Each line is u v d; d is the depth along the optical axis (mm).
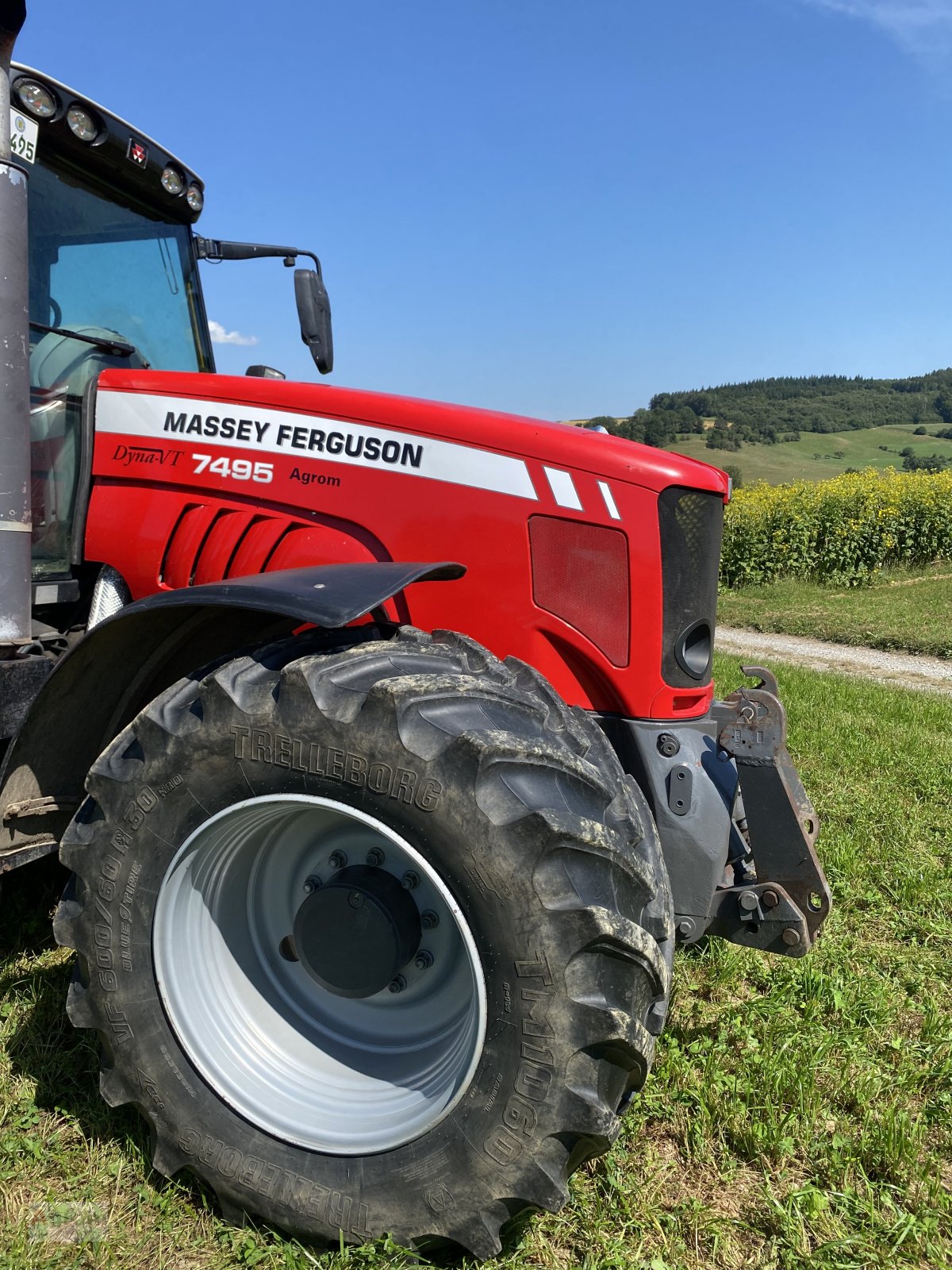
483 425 2533
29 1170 2059
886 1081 2545
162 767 1937
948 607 14875
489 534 2506
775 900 2414
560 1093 1732
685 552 2486
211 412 2730
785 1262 1937
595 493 2445
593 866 1760
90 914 2006
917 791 5125
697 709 2580
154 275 3416
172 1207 1977
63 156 3016
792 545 17922
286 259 3719
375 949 1905
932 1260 1955
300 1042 2092
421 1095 1917
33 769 2312
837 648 12609
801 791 2590
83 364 3029
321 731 1817
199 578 2729
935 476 19672
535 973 1724
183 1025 1989
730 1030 2691
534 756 1800
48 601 2836
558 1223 2004
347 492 2596
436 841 1767
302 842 2115
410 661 2000
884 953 3285
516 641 2516
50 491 2902
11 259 2205
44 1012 2588
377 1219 1847
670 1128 2330
